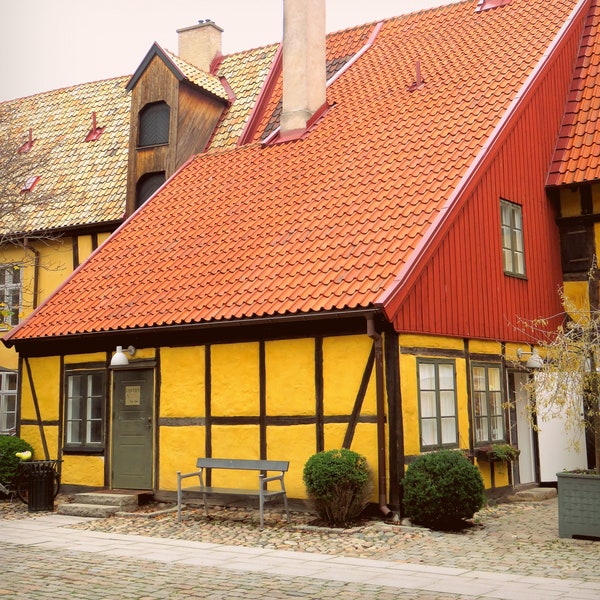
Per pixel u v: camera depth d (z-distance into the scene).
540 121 15.13
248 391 12.12
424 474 10.30
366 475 10.53
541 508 12.33
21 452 13.91
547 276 14.84
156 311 12.86
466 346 12.36
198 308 12.38
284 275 12.15
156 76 18.17
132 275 14.33
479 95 14.66
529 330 13.97
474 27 17.70
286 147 16.03
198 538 10.03
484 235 12.95
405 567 8.09
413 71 16.70
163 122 18.14
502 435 13.09
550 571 7.88
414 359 11.15
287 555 8.81
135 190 17.92
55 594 6.96
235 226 14.20
